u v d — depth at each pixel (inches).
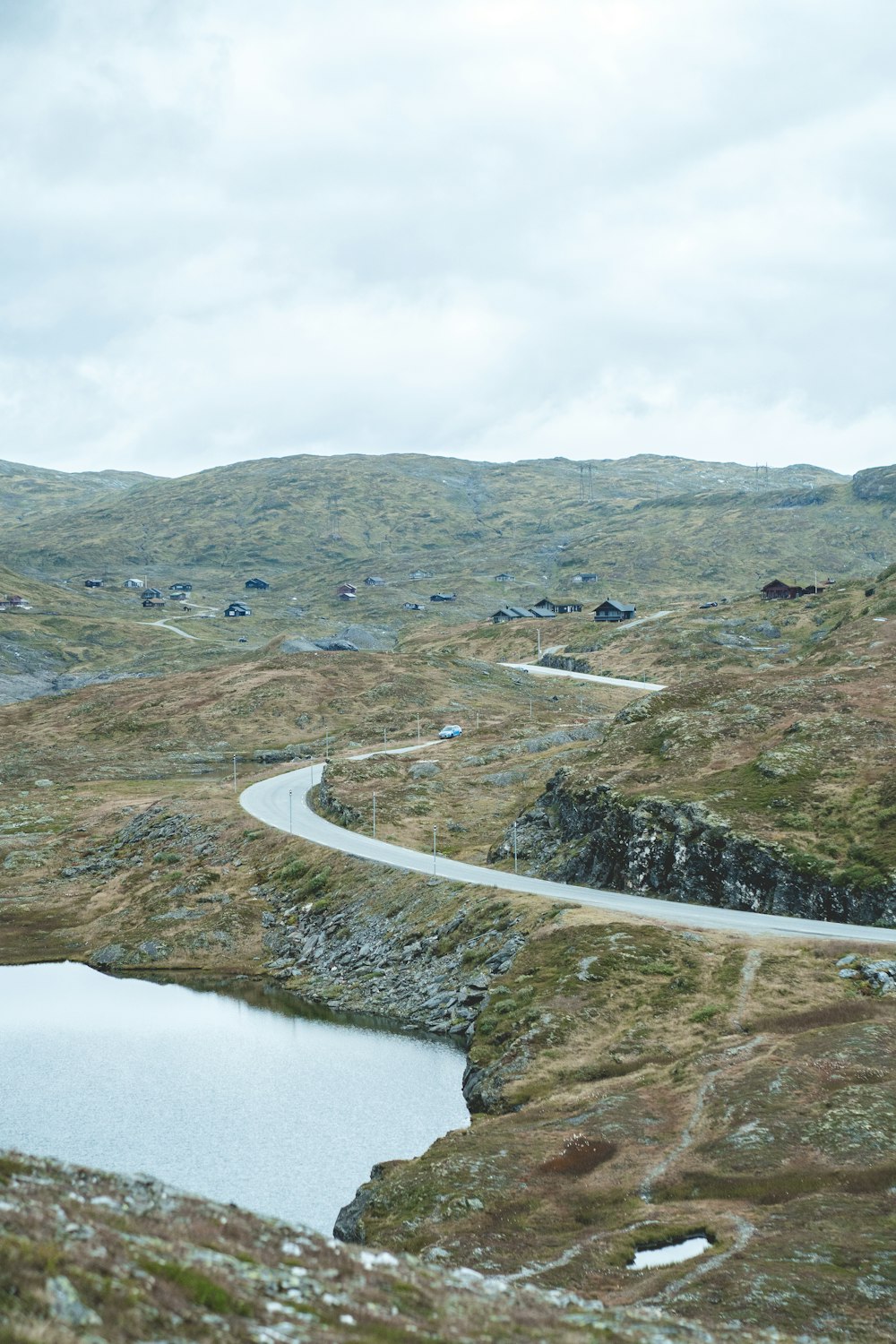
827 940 2842.0
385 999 3280.0
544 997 2758.4
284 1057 2832.2
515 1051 2559.1
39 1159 1037.8
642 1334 979.9
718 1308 1266.0
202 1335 646.5
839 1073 2031.3
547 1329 902.4
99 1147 2233.0
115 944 4055.1
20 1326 557.3
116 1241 773.9
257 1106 2472.9
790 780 3816.4
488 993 2950.3
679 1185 1727.4
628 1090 2209.6
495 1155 1977.1
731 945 2903.5
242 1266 832.3
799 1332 1184.2
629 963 2847.0
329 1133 2322.8
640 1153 1889.8
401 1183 1937.7
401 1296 894.4
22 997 3511.3
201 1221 956.6
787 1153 1760.6
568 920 3179.1
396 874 4082.2
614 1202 1715.1
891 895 3031.5
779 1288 1293.1
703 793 3806.6
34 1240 704.4
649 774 4197.8
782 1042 2279.8
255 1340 671.1
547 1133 2068.2
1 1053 2901.1
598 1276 1443.2
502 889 3661.4
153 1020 3228.3
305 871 4458.7
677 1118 2020.2
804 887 3203.7
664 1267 1440.7
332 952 3772.1
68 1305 609.6
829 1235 1439.5
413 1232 1737.2
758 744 4306.1
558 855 4037.9
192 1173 2110.0
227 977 3754.9
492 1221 1713.8
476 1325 855.7
